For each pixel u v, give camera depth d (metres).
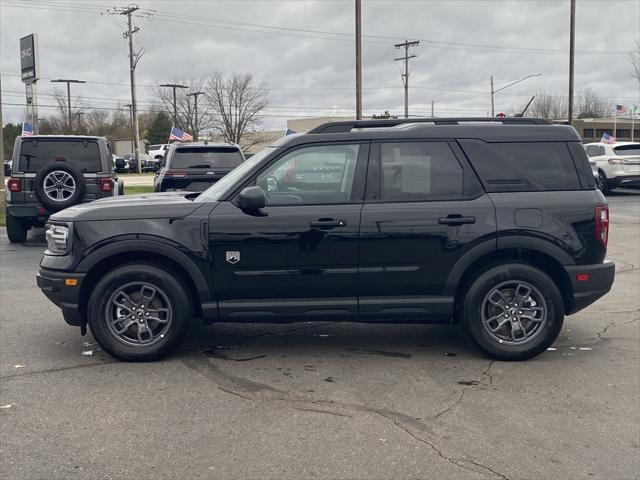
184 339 5.73
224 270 5.45
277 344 6.13
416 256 5.46
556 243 5.48
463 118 5.95
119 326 5.54
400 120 5.89
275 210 5.44
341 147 5.56
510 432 4.21
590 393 4.90
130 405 4.62
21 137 12.42
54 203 11.96
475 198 5.52
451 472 3.68
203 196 5.81
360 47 29.03
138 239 5.40
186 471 3.67
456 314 5.77
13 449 3.93
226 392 4.88
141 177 41.19
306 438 4.10
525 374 5.31
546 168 5.61
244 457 3.84
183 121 71.94
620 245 12.20
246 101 67.81
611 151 22.17
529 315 5.60
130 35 52.94
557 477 3.64
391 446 3.99
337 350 5.95
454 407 4.61
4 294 8.21
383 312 5.54
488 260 5.63
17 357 5.70
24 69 23.91
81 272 5.43
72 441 4.04
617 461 3.83
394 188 5.53
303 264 5.45
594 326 6.77
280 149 5.56
